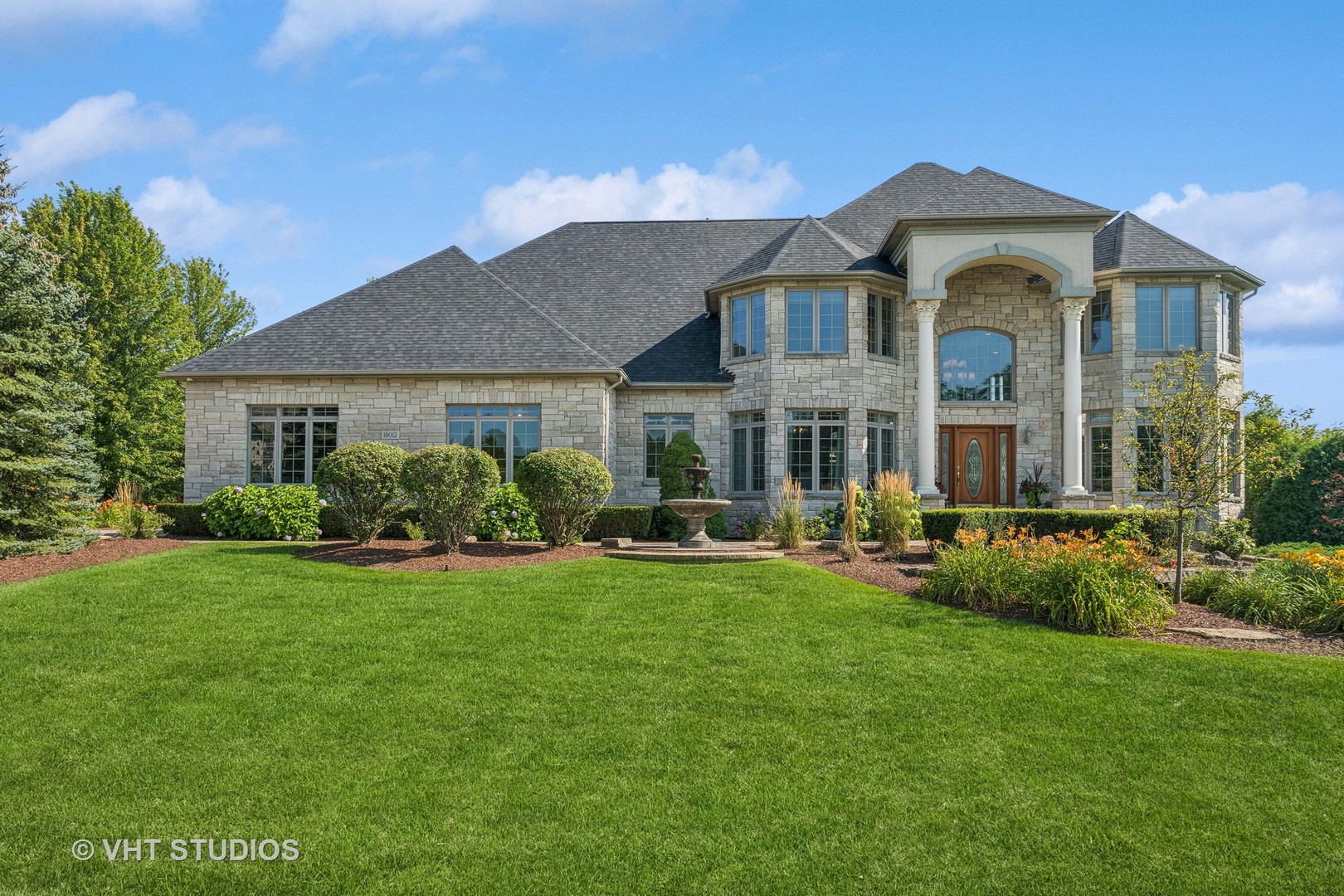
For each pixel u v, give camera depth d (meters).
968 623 9.61
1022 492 21.45
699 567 12.81
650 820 5.31
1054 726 6.71
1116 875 4.71
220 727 6.72
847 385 20.80
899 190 25.39
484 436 20.11
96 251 30.33
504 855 4.91
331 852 4.94
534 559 13.71
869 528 17.78
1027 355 22.05
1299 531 21.83
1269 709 7.00
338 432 20.12
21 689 7.52
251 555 13.57
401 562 13.32
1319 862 4.83
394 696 7.34
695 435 22.17
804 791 5.68
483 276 22.66
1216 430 11.11
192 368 20.06
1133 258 20.83
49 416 14.87
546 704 7.17
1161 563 13.80
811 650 8.59
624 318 24.17
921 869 4.77
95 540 16.03
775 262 21.05
